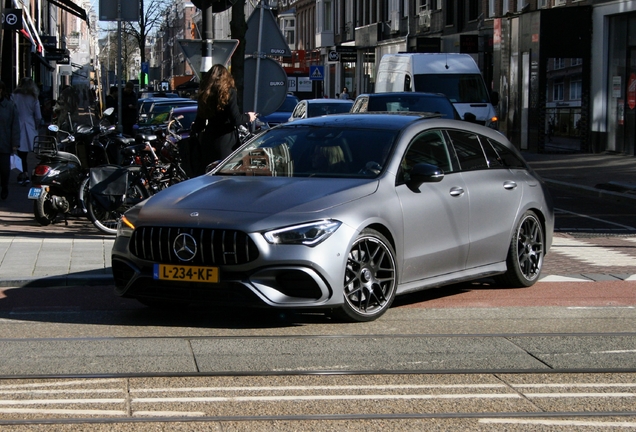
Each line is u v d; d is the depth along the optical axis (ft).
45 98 154.10
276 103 46.42
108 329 23.18
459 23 141.08
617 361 20.26
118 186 39.65
